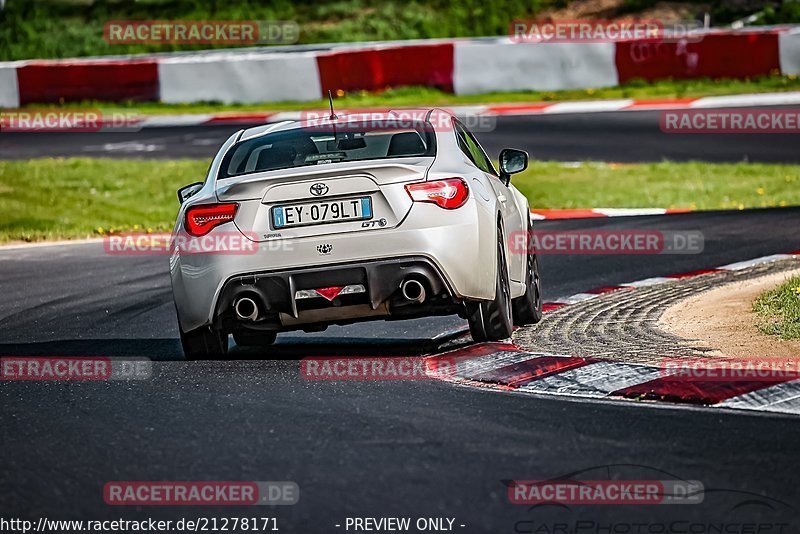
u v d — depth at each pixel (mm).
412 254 23016
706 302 29859
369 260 23062
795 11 118562
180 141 87000
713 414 18438
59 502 15039
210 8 133000
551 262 42438
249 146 25625
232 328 24250
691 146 77625
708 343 24141
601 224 52094
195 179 68812
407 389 21172
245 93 104000
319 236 23156
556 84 102375
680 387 20000
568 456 16188
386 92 103250
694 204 58344
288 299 23344
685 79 101125
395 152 24594
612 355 23188
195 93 104438
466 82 102938
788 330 24344
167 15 132750
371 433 17828
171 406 20578
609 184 64750
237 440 17766
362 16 130500
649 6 123625
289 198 23266
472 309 24891
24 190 64250
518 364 22734
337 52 103125
